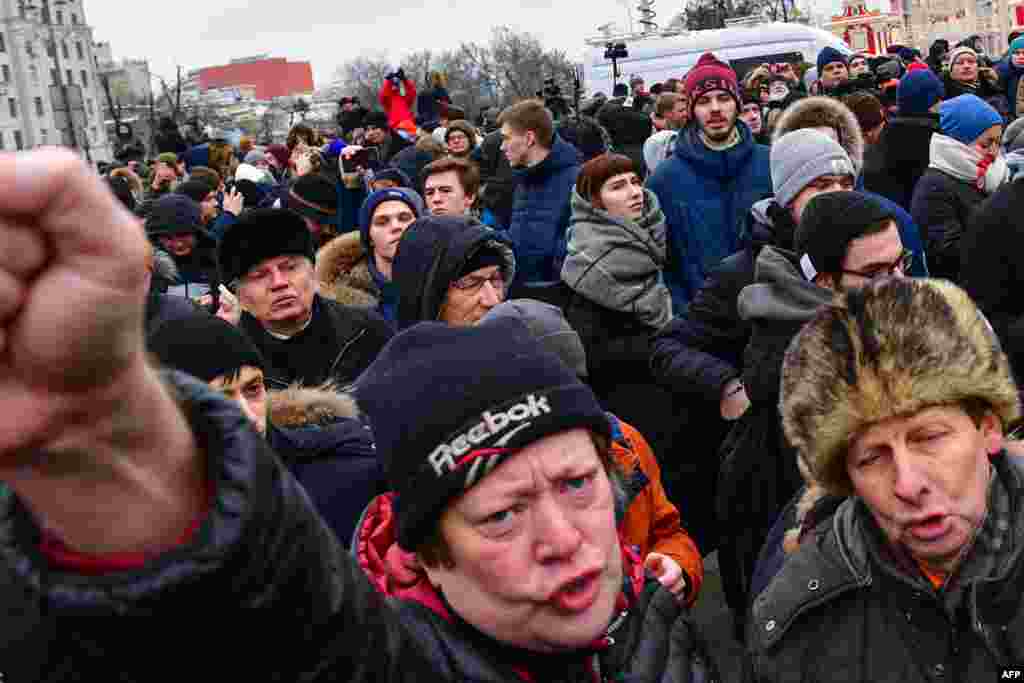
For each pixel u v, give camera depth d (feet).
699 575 8.53
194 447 2.33
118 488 2.17
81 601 2.20
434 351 4.49
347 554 2.87
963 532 5.13
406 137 36.81
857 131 16.29
